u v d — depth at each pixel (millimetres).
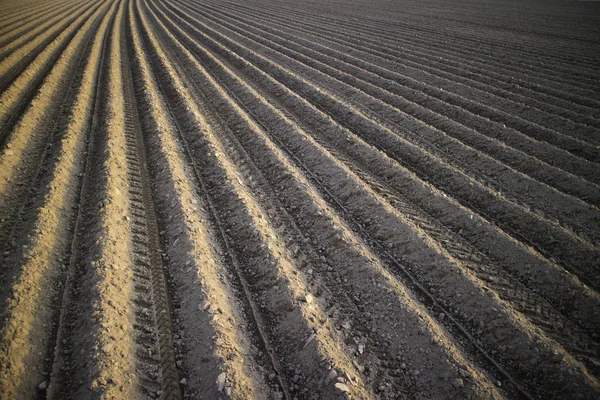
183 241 6668
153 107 11906
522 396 4789
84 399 4207
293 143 10609
